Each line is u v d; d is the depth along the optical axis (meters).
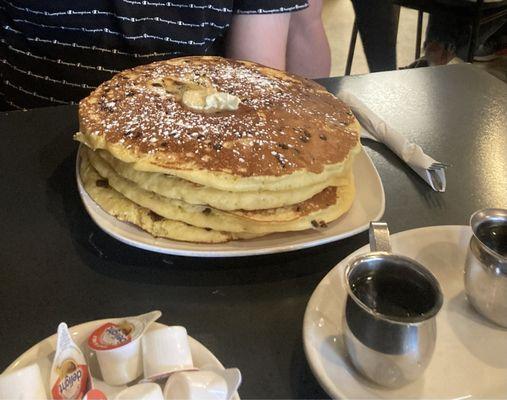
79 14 1.13
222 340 0.62
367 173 0.84
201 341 0.62
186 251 0.67
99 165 0.75
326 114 0.83
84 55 1.19
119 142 0.70
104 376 0.53
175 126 0.73
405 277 0.58
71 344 0.53
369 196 0.80
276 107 0.81
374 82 1.17
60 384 0.51
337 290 0.63
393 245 0.72
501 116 1.08
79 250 0.72
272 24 1.29
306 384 0.58
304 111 0.82
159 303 0.66
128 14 1.13
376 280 0.59
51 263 0.70
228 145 0.70
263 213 0.69
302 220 0.70
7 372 0.51
